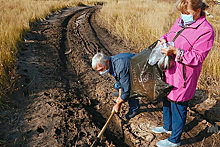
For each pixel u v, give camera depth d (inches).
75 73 200.1
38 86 160.7
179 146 111.5
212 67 188.4
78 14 539.5
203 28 80.0
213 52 193.3
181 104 92.7
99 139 114.0
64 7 689.6
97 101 157.0
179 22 90.7
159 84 91.5
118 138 121.9
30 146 106.3
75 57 236.8
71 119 128.3
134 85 99.8
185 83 87.4
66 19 457.7
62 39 300.8
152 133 121.7
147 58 93.5
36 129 117.6
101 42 298.4
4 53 177.6
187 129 125.7
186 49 83.2
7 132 113.2
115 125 132.8
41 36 300.4
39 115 128.9
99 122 133.3
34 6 524.1
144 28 302.8
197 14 81.4
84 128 122.6
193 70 85.7
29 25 341.4
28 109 133.6
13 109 131.3
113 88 172.9
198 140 117.0
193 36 81.6
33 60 205.5
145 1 860.0
